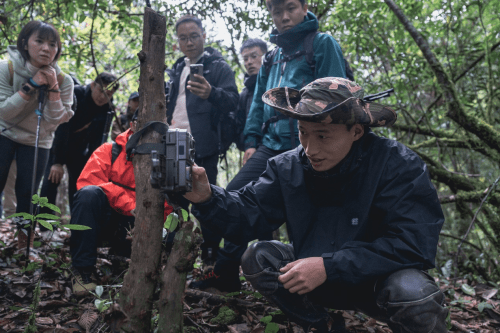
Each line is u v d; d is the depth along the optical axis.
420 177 1.47
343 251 1.42
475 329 2.30
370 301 1.58
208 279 2.50
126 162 2.49
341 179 1.54
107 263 2.74
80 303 2.15
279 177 1.66
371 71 5.15
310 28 2.53
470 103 4.71
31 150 2.83
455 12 4.19
